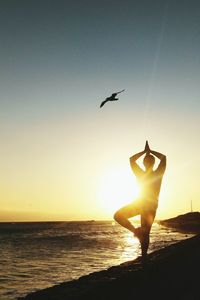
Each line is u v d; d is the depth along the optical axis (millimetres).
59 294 6680
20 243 64688
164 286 6438
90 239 78500
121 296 5938
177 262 9539
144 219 4520
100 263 34438
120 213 4570
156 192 4594
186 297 5672
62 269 30391
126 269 8930
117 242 68688
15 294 20422
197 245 14625
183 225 173750
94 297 6090
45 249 52000
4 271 29422
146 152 4844
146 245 4527
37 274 27703
